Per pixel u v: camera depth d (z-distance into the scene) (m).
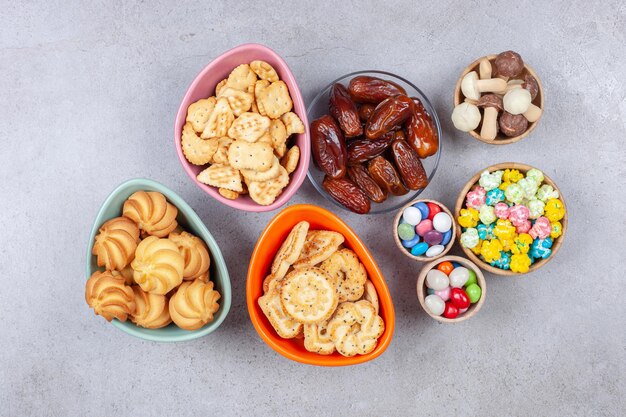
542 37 0.70
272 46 0.70
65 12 0.70
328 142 0.65
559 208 0.65
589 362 0.71
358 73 0.67
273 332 0.65
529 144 0.70
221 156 0.63
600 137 0.70
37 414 0.70
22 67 0.70
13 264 0.70
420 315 0.70
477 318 0.71
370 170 0.66
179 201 0.62
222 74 0.64
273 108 0.62
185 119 0.63
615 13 0.70
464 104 0.66
